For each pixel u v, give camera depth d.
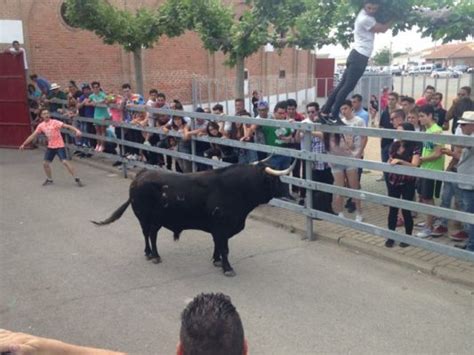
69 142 13.65
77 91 13.77
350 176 7.61
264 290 5.41
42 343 1.61
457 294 5.21
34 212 8.62
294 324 4.66
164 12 13.12
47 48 18.61
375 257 6.30
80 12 13.04
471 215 5.23
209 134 8.59
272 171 5.73
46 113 10.37
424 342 4.31
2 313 4.98
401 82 19.94
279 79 26.77
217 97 23.81
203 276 5.84
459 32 7.91
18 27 17.86
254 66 26.64
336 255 6.41
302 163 8.08
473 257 5.22
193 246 6.86
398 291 5.31
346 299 5.15
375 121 21.09
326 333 4.49
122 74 20.64
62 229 7.68
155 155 10.78
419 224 7.64
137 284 5.63
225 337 1.64
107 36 13.69
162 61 21.95
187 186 5.79
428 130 6.89
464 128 6.34
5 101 15.48
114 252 6.66
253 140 8.46
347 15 8.82
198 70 23.34
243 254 6.52
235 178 5.74
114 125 11.16
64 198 9.53
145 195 5.96
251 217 8.06
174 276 5.84
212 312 1.68
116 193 9.86
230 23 11.49
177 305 5.11
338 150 7.56
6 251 6.75
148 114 10.23
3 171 12.07
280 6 10.40
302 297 5.22
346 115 7.53
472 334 4.43
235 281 5.67
